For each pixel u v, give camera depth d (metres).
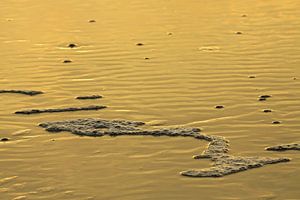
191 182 17.97
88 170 18.77
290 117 21.61
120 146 20.05
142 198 17.30
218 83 24.34
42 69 26.44
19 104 23.27
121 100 23.22
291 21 31.70
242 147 19.78
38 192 17.75
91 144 20.23
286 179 18.00
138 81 24.78
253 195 17.30
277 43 28.55
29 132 21.17
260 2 35.38
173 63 26.42
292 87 23.86
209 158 19.17
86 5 35.28
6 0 37.00
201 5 34.94
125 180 18.19
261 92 23.52
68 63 26.95
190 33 30.14
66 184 18.08
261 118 21.58
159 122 21.50
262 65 25.98
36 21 32.78
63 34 30.62
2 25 32.28
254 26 31.03
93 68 26.28
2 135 21.03
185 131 20.80
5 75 25.92
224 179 18.05
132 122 21.50
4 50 28.80
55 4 35.75
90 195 17.52
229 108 22.36
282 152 19.47
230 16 32.72
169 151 19.67
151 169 18.72
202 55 27.20
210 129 20.95
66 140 20.56
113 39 29.59
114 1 35.88
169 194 17.45
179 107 22.52
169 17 32.69
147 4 35.16
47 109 22.70
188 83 24.41
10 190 17.88
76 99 23.48
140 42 29.06
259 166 18.66
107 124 21.41
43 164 19.19
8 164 19.25
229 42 28.80
